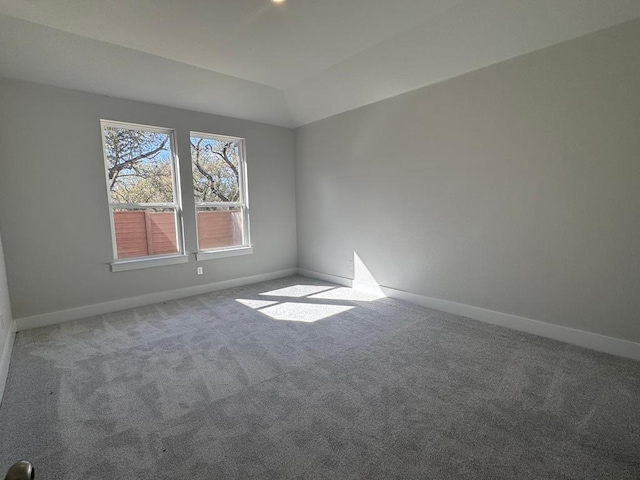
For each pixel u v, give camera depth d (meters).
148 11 2.41
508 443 1.56
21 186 3.10
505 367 2.27
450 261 3.39
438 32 2.78
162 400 1.95
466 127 3.12
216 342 2.77
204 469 1.43
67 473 1.41
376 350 2.57
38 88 3.14
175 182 4.13
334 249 4.76
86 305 3.49
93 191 3.49
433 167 3.43
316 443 1.58
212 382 2.14
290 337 2.86
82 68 3.14
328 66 3.54
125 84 3.47
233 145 4.68
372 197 4.12
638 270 2.30
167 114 3.95
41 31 2.70
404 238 3.81
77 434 1.66
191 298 4.12
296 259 5.39
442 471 1.40
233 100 4.22
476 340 2.73
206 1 2.30
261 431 1.67
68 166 3.33
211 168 4.48
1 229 3.00
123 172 3.76
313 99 4.30
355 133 4.23
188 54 3.16
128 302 3.75
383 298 4.00
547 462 1.44
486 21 2.57
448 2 2.43
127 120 3.66
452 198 3.30
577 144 2.48
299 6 2.39
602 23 2.28
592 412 1.78
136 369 2.33
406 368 2.28
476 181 3.10
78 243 3.43
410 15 2.58
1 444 1.59
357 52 3.23
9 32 2.62
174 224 4.16
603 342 2.48
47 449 1.56
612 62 2.28
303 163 5.10
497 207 2.98
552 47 2.53
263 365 2.36
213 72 3.70
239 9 2.41
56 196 3.28
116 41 2.87
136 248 3.89
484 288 3.15
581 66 2.41
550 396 1.93
